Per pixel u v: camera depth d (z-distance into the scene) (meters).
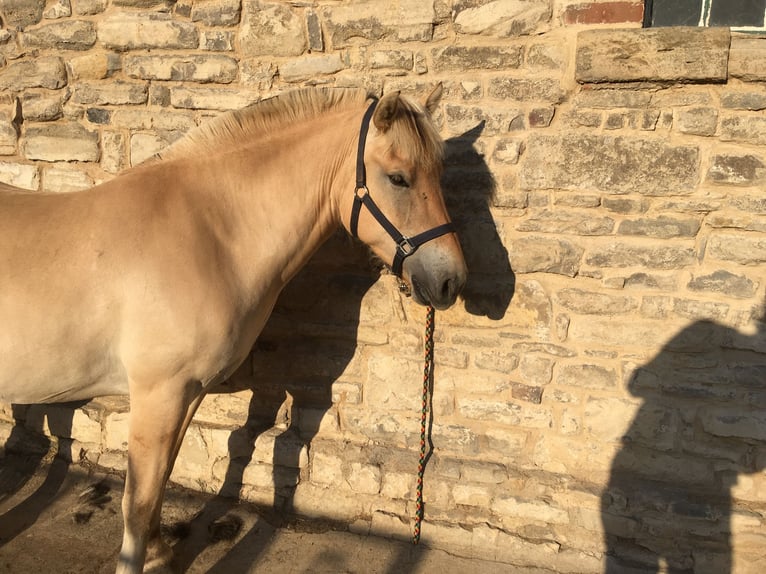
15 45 3.09
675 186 2.51
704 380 2.60
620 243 2.60
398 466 2.92
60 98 3.10
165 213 2.12
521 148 2.64
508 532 2.79
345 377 3.00
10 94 3.15
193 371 2.16
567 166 2.59
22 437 3.36
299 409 3.05
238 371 3.10
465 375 2.85
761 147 2.42
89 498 2.98
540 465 2.83
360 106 2.32
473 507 2.86
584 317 2.68
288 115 2.31
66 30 3.01
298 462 3.02
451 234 2.22
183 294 2.06
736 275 2.51
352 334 2.95
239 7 2.81
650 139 2.50
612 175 2.55
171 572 2.49
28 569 2.53
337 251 2.89
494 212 2.71
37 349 2.01
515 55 2.59
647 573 2.63
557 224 2.65
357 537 2.84
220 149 2.29
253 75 2.87
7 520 2.82
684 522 2.63
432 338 2.85
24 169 3.21
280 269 2.35
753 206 2.45
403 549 2.77
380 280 2.87
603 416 2.71
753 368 2.54
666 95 2.47
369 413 2.99
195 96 2.94
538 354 2.75
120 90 3.01
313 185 2.32
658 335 2.62
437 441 2.91
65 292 2.00
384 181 2.18
